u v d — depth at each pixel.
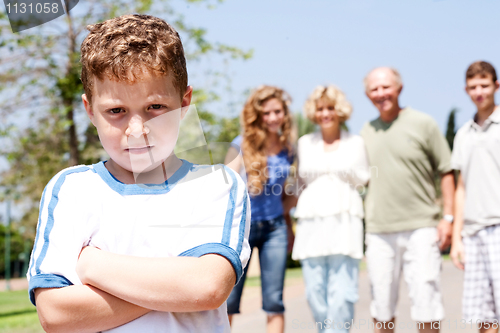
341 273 2.50
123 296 0.86
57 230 0.93
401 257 2.64
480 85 2.56
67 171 1.00
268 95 2.66
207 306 0.87
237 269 0.91
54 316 0.88
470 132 2.63
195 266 0.87
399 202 2.60
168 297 0.86
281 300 2.65
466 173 2.64
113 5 9.05
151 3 9.11
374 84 2.64
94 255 0.89
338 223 2.51
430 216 2.59
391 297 2.65
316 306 2.54
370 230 2.66
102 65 0.90
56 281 0.89
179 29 9.09
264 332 3.06
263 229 2.64
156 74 0.90
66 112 9.14
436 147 2.64
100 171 0.98
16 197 11.16
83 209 0.94
